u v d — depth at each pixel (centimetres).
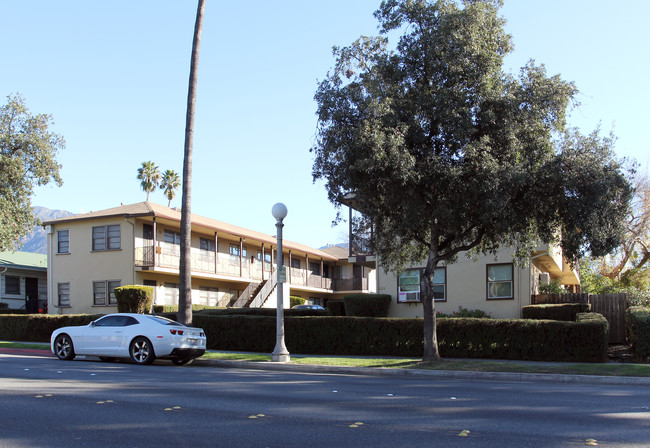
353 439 676
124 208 3409
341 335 2014
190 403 910
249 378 1301
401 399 980
